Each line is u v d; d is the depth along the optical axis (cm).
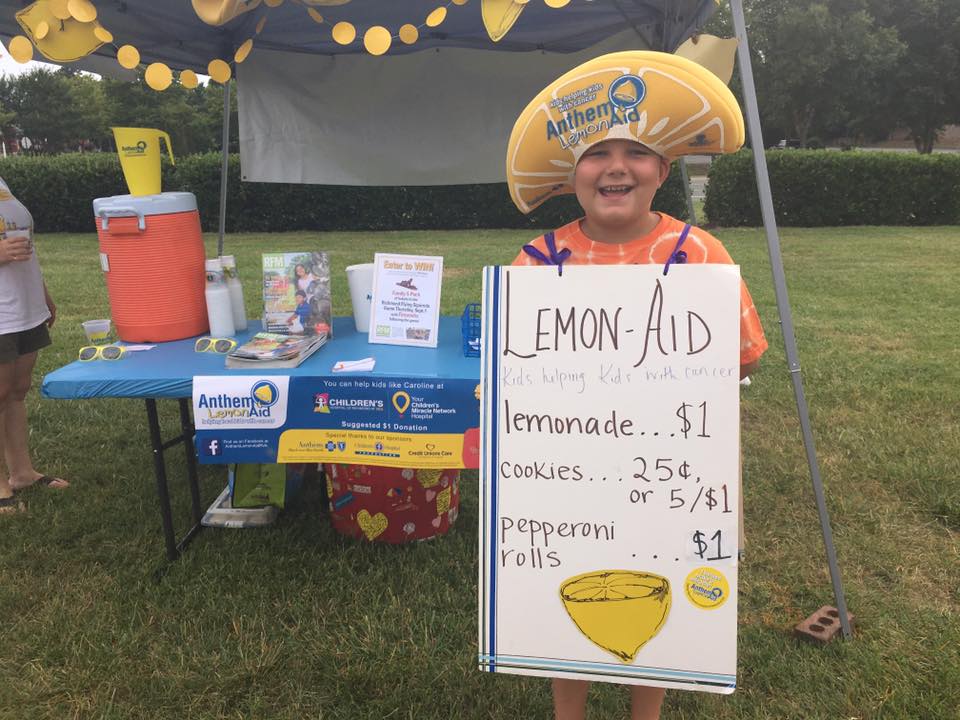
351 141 402
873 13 3303
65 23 203
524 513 144
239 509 301
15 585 257
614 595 143
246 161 393
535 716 197
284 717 199
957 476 328
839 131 3875
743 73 207
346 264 955
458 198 1378
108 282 268
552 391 141
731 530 138
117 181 1336
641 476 140
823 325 613
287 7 320
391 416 218
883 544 280
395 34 359
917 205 1363
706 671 142
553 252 159
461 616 240
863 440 375
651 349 138
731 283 135
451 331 288
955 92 3297
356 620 239
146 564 269
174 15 319
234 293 282
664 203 1331
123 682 211
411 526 281
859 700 200
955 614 237
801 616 239
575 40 381
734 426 136
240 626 235
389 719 199
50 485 335
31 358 318
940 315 642
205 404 221
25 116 4266
